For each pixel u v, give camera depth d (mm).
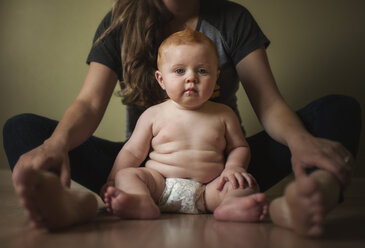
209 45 1216
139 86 1370
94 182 1301
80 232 852
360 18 2090
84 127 1199
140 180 1116
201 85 1194
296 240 768
